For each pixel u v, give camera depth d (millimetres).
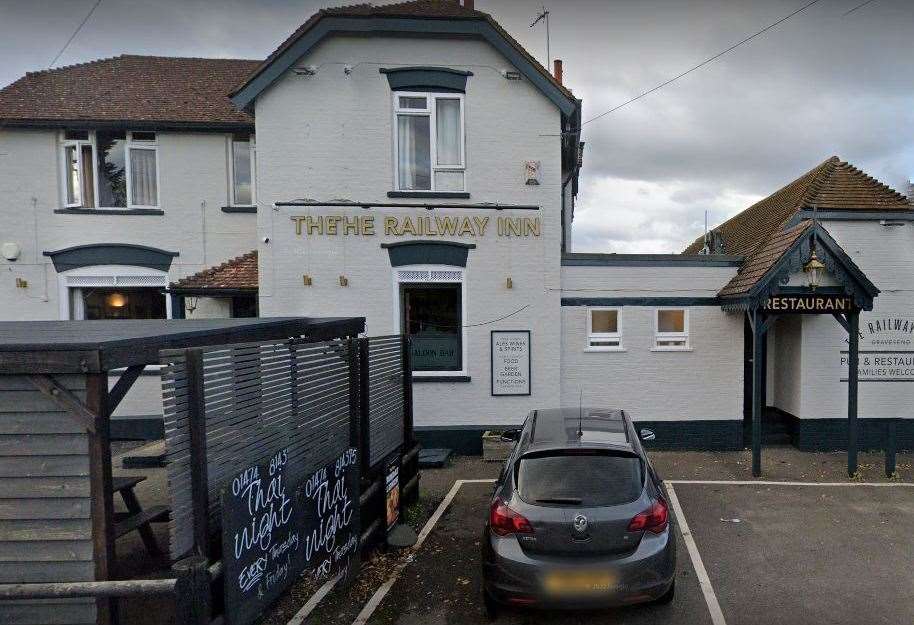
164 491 7711
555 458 4688
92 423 3189
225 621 3359
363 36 9531
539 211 9703
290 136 9516
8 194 10508
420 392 9703
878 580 5250
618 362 9953
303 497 4371
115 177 10977
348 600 4992
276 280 9523
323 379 4914
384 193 9617
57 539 3230
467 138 9688
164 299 10930
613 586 4164
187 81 12227
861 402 9828
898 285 9742
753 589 5105
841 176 10633
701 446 9930
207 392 3402
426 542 6180
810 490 7750
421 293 9883
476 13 9500
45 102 10766
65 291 10570
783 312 8703
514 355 9711
